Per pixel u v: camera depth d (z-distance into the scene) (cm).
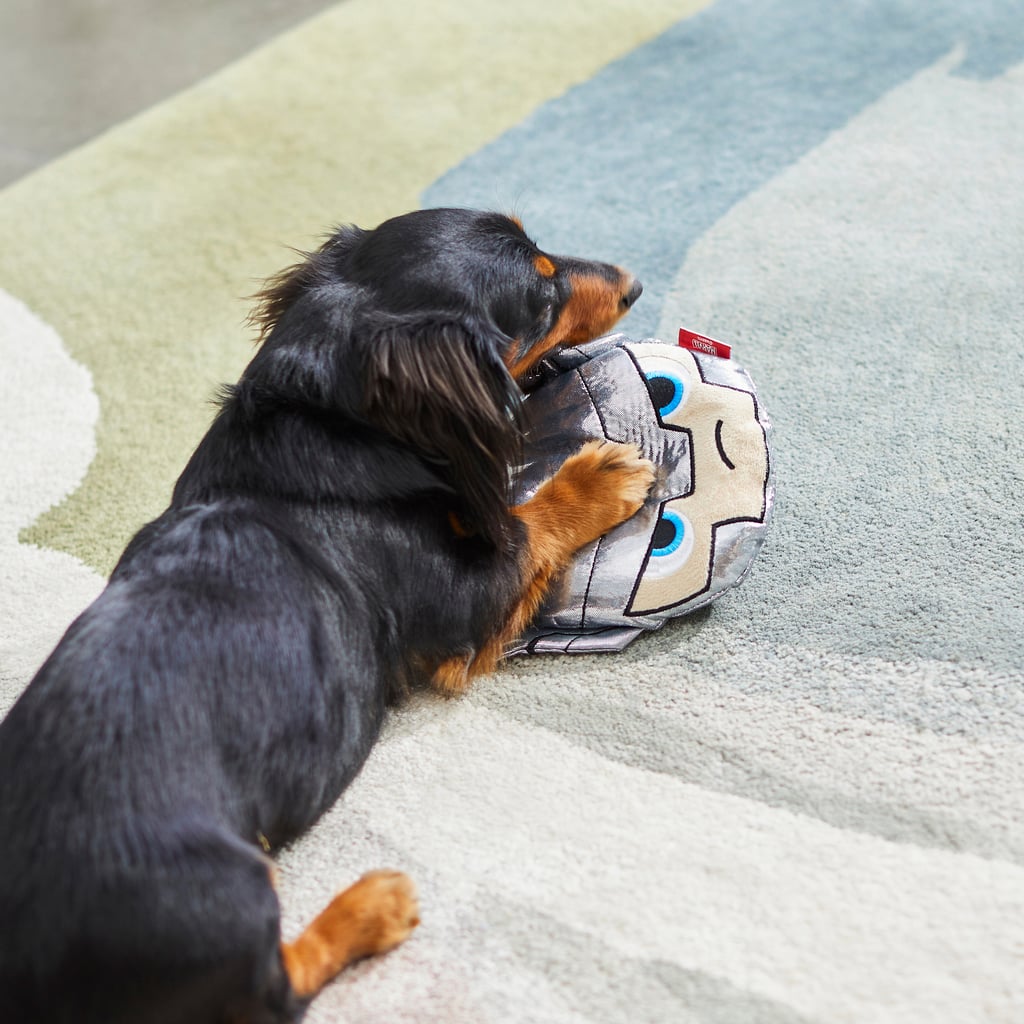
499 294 187
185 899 132
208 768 147
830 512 212
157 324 296
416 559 182
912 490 214
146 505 243
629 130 338
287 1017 143
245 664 155
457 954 155
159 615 154
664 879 159
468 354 174
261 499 175
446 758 183
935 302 257
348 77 392
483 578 186
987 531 203
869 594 196
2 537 240
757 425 195
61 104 420
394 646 184
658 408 202
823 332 254
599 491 196
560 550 196
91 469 254
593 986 149
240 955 134
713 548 188
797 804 167
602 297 212
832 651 188
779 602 198
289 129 369
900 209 287
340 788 173
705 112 340
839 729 176
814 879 156
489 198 316
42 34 477
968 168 297
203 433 259
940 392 234
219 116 383
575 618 195
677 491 196
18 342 296
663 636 197
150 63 440
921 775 167
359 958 157
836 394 238
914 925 149
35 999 128
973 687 178
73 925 129
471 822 173
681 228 294
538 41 394
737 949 150
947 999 140
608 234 295
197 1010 133
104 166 366
